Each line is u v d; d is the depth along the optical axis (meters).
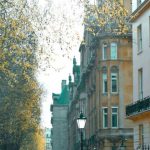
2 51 22.92
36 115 52.59
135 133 40.53
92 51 63.53
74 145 102.62
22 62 27.28
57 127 152.50
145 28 39.28
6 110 47.34
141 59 40.22
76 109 96.88
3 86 43.34
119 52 56.31
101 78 57.03
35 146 84.44
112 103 56.16
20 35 22.75
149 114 36.25
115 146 55.41
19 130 51.69
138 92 40.81
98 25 23.16
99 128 57.09
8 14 22.34
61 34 23.48
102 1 22.67
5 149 59.53
